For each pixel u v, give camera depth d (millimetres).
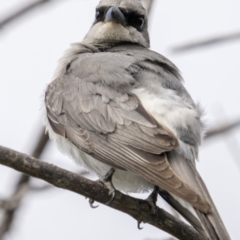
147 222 11367
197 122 11312
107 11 13953
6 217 13648
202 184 10086
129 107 11102
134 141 10664
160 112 11016
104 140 11078
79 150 11859
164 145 10344
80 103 11773
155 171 9906
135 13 14188
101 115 11344
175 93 11555
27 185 13805
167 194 11000
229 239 9062
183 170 10367
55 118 12125
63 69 12977
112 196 10914
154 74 11836
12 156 9844
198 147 11336
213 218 9211
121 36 13734
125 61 12016
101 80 11758
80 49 13289
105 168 11711
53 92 12414
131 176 11734
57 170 10195
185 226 11445
